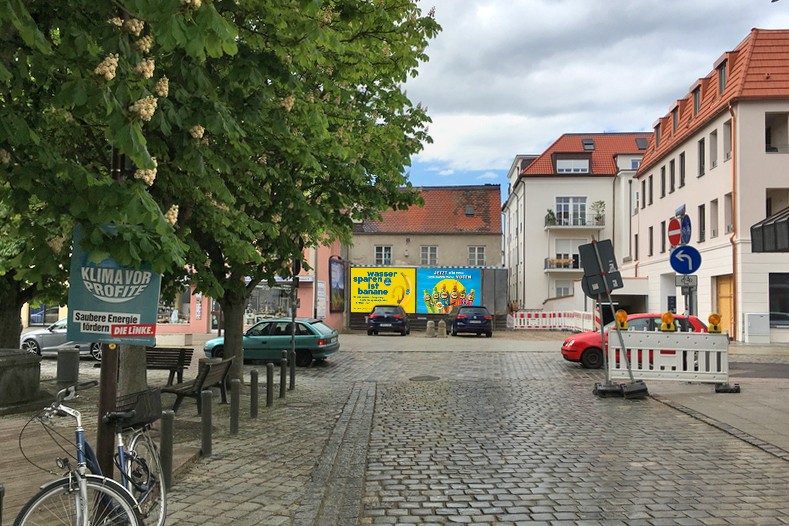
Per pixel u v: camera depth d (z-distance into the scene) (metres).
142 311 4.86
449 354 22.19
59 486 3.69
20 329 13.15
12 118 4.27
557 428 9.27
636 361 12.62
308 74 8.46
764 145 27.33
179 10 3.93
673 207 35.72
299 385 14.38
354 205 12.65
